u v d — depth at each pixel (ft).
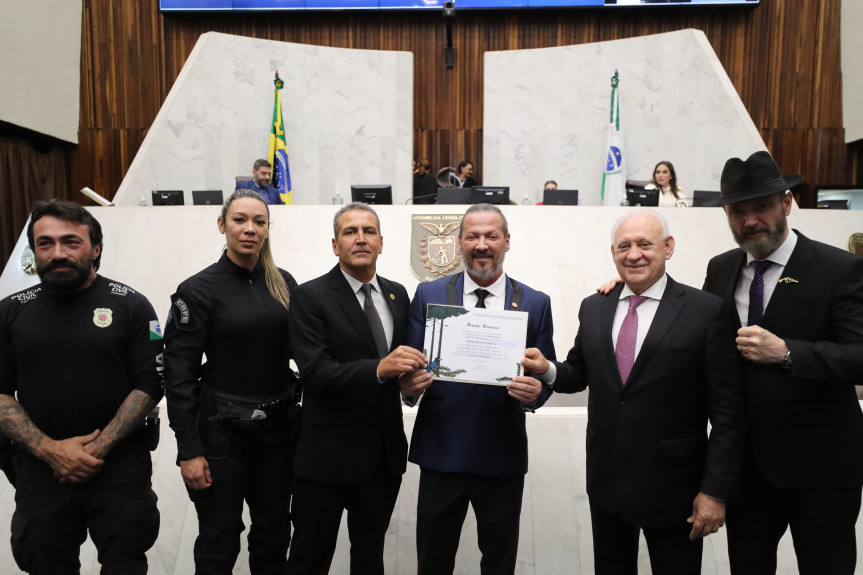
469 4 30.12
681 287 6.58
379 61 29.86
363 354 6.98
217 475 6.84
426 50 31.27
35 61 27.78
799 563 6.36
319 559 6.99
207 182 28.22
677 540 6.20
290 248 14.67
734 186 6.32
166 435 9.50
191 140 27.96
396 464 7.14
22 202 28.12
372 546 7.13
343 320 6.97
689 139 27.04
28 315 6.61
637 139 28.37
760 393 6.31
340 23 31.32
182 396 6.79
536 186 30.01
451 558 6.89
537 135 29.91
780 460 6.23
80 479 6.39
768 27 29.78
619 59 28.60
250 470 7.22
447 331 6.57
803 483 6.16
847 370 5.76
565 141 29.53
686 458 6.20
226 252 7.49
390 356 6.35
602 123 28.91
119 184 31.24
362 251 6.98
